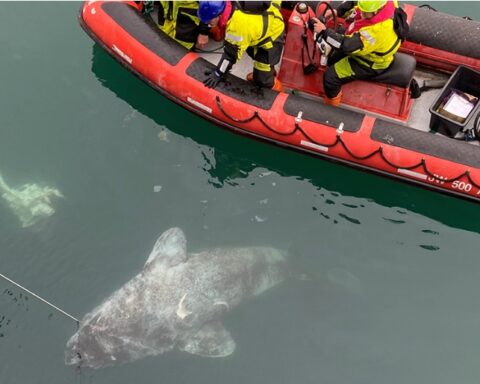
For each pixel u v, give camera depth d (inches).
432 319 251.4
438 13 289.1
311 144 273.3
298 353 243.1
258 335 246.4
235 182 289.4
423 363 241.9
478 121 273.0
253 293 252.2
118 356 231.0
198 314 242.4
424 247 273.1
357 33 245.1
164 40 286.5
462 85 287.9
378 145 265.1
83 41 331.6
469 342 246.2
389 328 249.4
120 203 278.7
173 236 259.3
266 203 283.4
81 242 266.4
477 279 262.1
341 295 255.9
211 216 276.8
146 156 293.6
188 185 286.0
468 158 260.1
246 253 256.7
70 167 289.0
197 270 247.6
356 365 241.4
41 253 262.1
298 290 256.1
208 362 238.5
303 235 273.4
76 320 243.1
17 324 243.8
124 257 262.5
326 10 282.5
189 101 283.1
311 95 287.9
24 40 330.6
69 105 308.0
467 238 277.3
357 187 289.9
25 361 235.0
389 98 276.5
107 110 307.0
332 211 283.0
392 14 242.7
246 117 275.6
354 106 283.1
